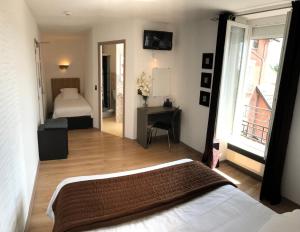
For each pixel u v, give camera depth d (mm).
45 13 3734
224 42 3346
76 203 1722
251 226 1585
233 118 3889
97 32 5070
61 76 7367
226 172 3605
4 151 1598
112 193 1866
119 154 4199
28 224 2322
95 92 5477
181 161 2482
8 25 1898
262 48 3758
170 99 5027
